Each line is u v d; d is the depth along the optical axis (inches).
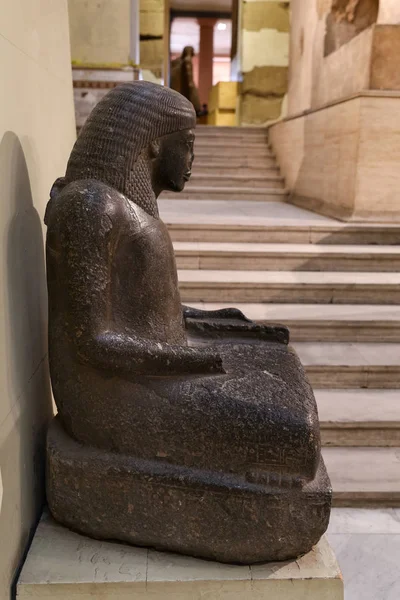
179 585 62.1
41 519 70.9
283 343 81.3
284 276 168.7
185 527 63.4
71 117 110.9
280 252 174.7
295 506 60.9
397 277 170.1
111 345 59.9
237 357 72.8
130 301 64.6
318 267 176.6
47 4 86.1
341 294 163.2
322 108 225.1
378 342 150.5
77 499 65.5
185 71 554.9
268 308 157.4
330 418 119.9
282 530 61.9
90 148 64.6
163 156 68.7
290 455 60.4
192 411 61.8
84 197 59.8
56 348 66.2
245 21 387.2
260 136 333.1
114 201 61.4
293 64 356.8
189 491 61.9
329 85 253.8
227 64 919.0
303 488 60.9
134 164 64.8
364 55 197.2
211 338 81.4
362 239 188.1
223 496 61.3
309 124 243.8
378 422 119.3
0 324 59.5
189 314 85.3
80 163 65.1
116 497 64.1
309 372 133.9
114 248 62.0
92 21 250.2
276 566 64.1
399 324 149.2
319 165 230.1
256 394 62.9
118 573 62.6
